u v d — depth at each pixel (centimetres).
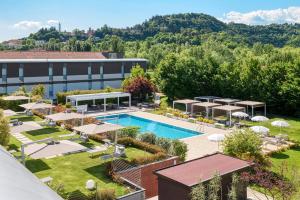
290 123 4116
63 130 3173
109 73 6356
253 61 4828
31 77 5412
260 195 1909
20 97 3975
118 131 2884
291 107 4478
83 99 4600
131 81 5444
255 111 4828
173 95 5350
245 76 4819
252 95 4750
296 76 4453
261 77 4684
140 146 2577
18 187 403
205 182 1559
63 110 4000
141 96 5350
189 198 1516
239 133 2430
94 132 2428
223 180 1677
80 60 5912
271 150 2809
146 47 12119
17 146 2602
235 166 1794
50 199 418
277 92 4541
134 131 2984
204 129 3741
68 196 1641
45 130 3166
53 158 2327
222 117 4381
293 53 6738
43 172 2048
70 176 1991
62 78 5750
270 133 3566
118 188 1827
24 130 2645
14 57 5975
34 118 3728
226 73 5109
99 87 6247
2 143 2408
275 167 2400
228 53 9650
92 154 2417
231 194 1605
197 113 4569
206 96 5197
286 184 1543
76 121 3400
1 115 2516
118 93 4934
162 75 5428
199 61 5388
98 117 4369
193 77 5247
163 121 4159
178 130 3881
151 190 2058
